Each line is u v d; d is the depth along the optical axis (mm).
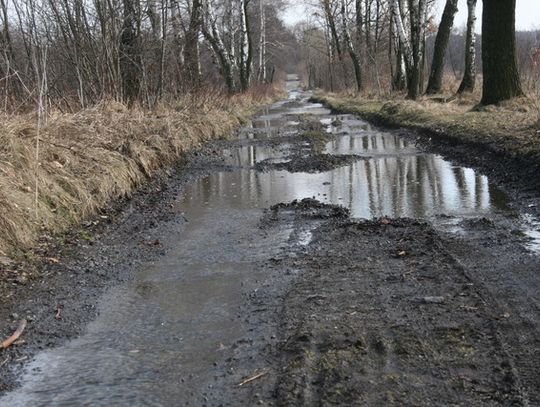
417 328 3926
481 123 12648
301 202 7969
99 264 5824
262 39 49219
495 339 3715
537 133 9930
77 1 14406
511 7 15031
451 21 24266
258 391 3299
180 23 21172
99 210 7750
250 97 36188
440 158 11188
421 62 27094
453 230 6285
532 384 3189
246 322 4273
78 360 3848
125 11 16531
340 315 4215
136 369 3680
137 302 4812
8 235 5855
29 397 3422
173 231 6973
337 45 44875
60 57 14133
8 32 13359
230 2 35000
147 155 10273
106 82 14641
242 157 13023
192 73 21625
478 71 38969
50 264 5801
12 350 4035
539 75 17312
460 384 3219
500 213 6863
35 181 6879
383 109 21656
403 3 29578
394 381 3275
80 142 8859
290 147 14398
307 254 5754
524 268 4953
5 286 5156
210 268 5555
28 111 9953
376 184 9086
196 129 15430
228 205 8234
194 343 3996
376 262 5355
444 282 4727
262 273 5309
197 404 3229
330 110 31797
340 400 3111
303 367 3480
